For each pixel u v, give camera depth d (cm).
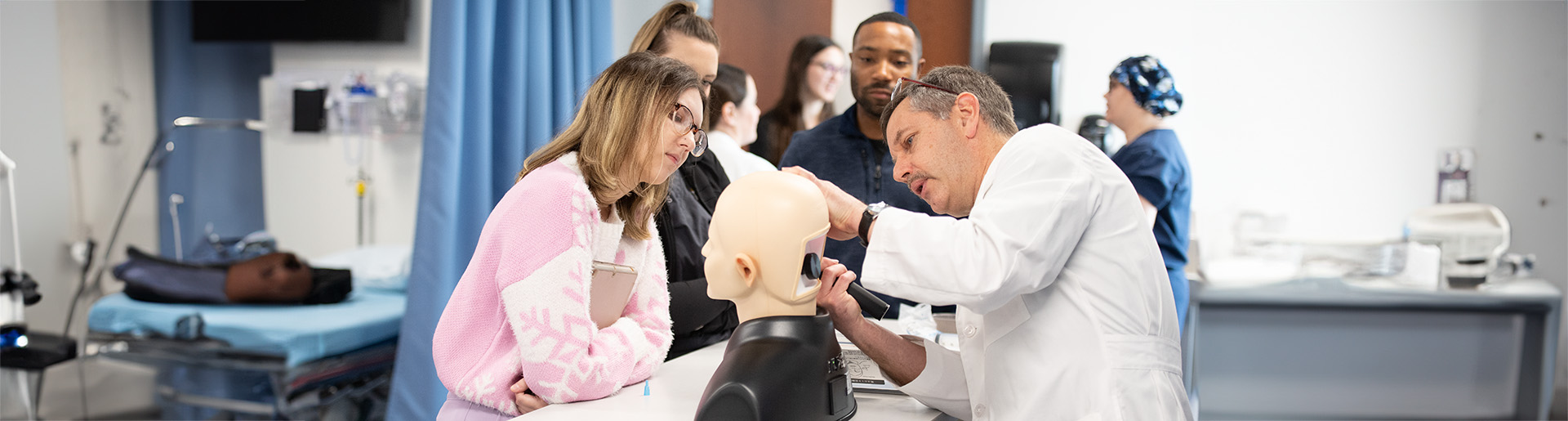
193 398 316
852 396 121
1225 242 372
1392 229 367
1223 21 369
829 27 317
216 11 418
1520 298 326
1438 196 364
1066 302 112
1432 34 360
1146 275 114
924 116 119
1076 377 109
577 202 116
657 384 132
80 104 398
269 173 424
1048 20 345
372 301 346
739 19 314
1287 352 367
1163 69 260
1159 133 258
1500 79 358
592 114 122
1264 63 369
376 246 396
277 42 415
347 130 405
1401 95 363
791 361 107
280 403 284
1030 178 107
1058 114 332
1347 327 362
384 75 408
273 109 422
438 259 223
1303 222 372
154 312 305
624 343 127
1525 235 361
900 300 206
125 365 353
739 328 113
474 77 228
